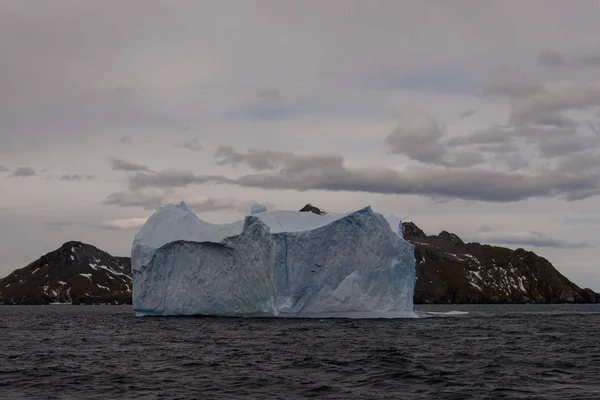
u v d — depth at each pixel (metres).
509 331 70.19
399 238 81.38
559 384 34.59
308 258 77.94
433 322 80.62
